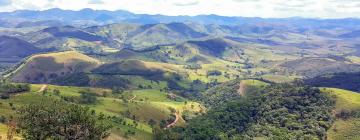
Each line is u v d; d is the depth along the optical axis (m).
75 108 103.19
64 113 101.25
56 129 98.50
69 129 99.62
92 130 102.25
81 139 100.25
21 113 104.00
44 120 98.31
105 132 107.88
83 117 100.62
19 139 116.50
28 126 98.50
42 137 98.19
